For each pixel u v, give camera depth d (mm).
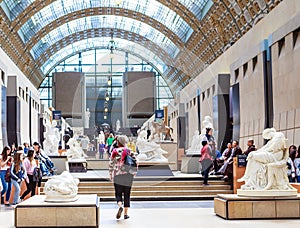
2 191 14742
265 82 20453
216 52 33875
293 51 17516
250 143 17859
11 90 28312
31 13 34594
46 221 9859
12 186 14867
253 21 24688
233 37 29391
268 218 11031
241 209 11023
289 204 11070
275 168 11336
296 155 14609
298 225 9992
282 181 11367
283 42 18812
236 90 24953
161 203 15734
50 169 19875
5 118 25750
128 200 11375
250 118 22594
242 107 24000
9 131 28031
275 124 19156
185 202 16031
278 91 19047
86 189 17609
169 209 13648
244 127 23531
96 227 9898
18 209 9867
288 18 18297
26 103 34156
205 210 13250
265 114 20344
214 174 19953
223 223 10438
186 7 34125
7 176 14383
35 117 40250
